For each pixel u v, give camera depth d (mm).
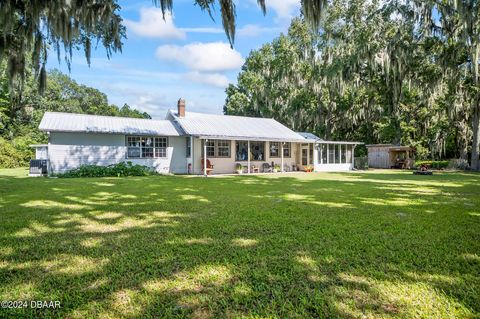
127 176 15125
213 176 15500
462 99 20297
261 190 8984
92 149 15922
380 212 5461
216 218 4922
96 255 3174
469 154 23922
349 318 1982
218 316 2018
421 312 2041
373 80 24438
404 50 20359
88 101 53938
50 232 4090
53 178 13414
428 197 7488
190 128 17906
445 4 17203
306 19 6664
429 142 23906
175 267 2840
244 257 3082
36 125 31625
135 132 16484
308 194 8047
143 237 3830
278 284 2480
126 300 2234
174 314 2045
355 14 23016
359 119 28312
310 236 3848
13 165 24719
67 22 7906
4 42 8273
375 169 24000
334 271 2736
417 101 24312
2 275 2676
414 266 2848
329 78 23781
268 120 23828
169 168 18094
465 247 3406
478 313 2025
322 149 21953
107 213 5371
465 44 15852
